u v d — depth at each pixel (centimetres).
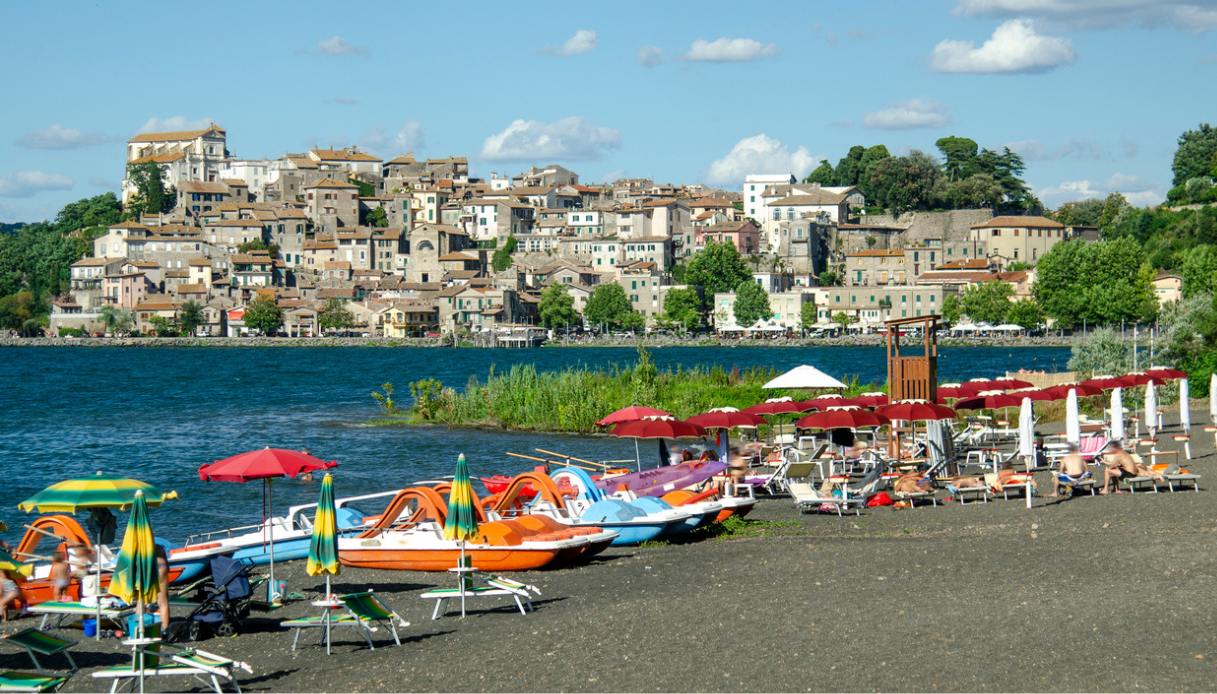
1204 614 2844
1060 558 3594
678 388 9925
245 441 9519
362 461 7919
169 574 3869
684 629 2962
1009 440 7362
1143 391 8819
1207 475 5506
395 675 2750
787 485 5547
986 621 2872
